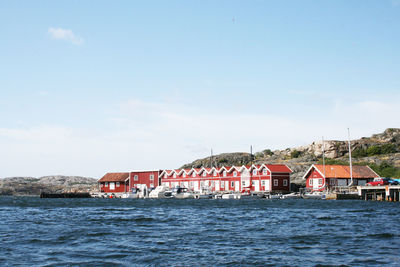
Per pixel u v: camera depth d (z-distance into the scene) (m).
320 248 23.91
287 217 42.91
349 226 34.22
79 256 21.75
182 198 105.81
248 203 73.19
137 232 30.98
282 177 105.12
